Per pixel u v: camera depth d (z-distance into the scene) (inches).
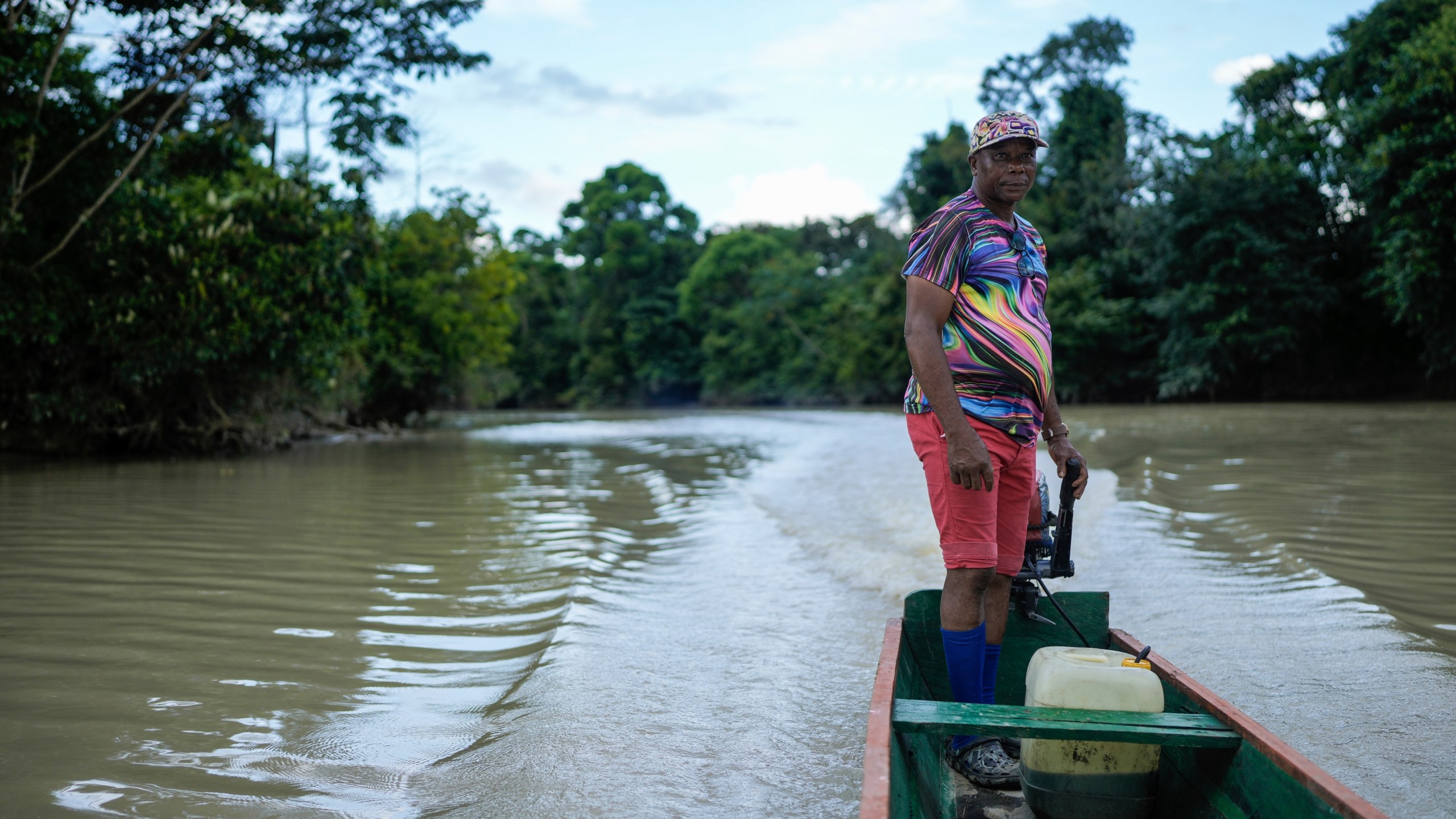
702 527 280.1
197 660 149.3
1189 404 1091.3
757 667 144.8
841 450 522.6
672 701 130.0
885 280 1557.6
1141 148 1294.3
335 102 519.2
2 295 450.3
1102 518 265.3
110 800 98.5
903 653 101.4
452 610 183.5
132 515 303.6
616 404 2310.5
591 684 136.6
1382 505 272.8
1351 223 1055.6
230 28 477.1
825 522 269.7
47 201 477.4
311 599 190.7
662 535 272.1
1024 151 103.7
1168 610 170.1
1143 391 1246.3
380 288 850.1
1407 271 839.7
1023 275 105.5
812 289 2025.1
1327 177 1050.1
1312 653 143.6
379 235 679.1
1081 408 1011.9
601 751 112.3
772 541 249.8
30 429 536.7
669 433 802.8
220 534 266.4
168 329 503.2
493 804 98.7
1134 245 1273.4
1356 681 131.2
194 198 602.9
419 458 555.8
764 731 118.5
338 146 522.9
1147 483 329.1
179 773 106.0
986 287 103.2
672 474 432.1
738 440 692.1
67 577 208.2
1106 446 477.4
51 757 109.5
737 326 2167.8
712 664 146.3
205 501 340.2
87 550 240.1
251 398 592.1
